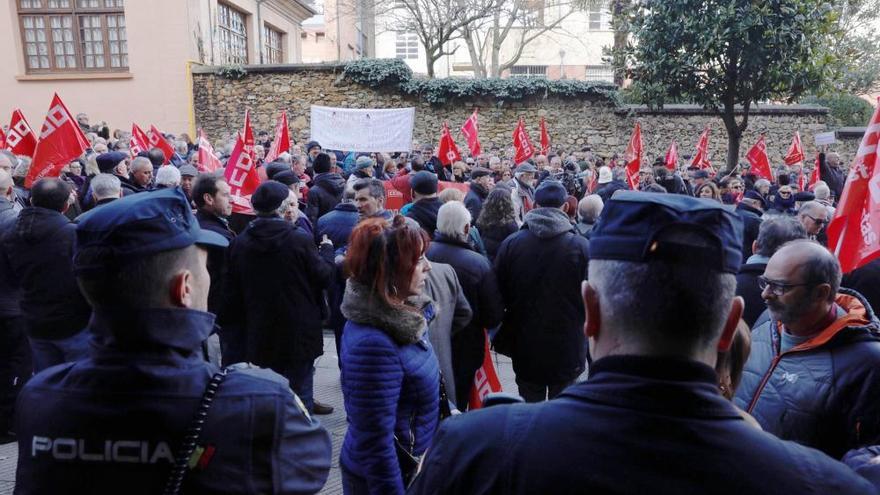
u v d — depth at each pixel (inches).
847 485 40.3
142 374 55.1
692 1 482.9
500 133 717.3
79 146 260.4
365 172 302.7
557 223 156.6
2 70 720.3
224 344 172.6
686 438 40.3
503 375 239.1
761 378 99.8
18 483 56.3
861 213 118.0
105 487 53.7
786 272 90.7
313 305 166.7
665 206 44.1
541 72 1396.4
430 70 892.0
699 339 43.3
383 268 93.7
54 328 162.6
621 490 39.3
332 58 1455.5
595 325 46.9
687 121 698.8
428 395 97.3
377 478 89.4
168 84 722.8
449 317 139.3
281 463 56.6
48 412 55.5
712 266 43.1
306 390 169.9
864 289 157.2
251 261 160.2
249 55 880.9
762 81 481.1
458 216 155.3
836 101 795.4
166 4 714.2
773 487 39.2
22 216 161.9
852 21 838.5
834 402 86.5
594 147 711.7
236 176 241.8
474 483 43.1
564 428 42.1
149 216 56.6
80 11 722.8
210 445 53.9
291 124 724.7
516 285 158.7
